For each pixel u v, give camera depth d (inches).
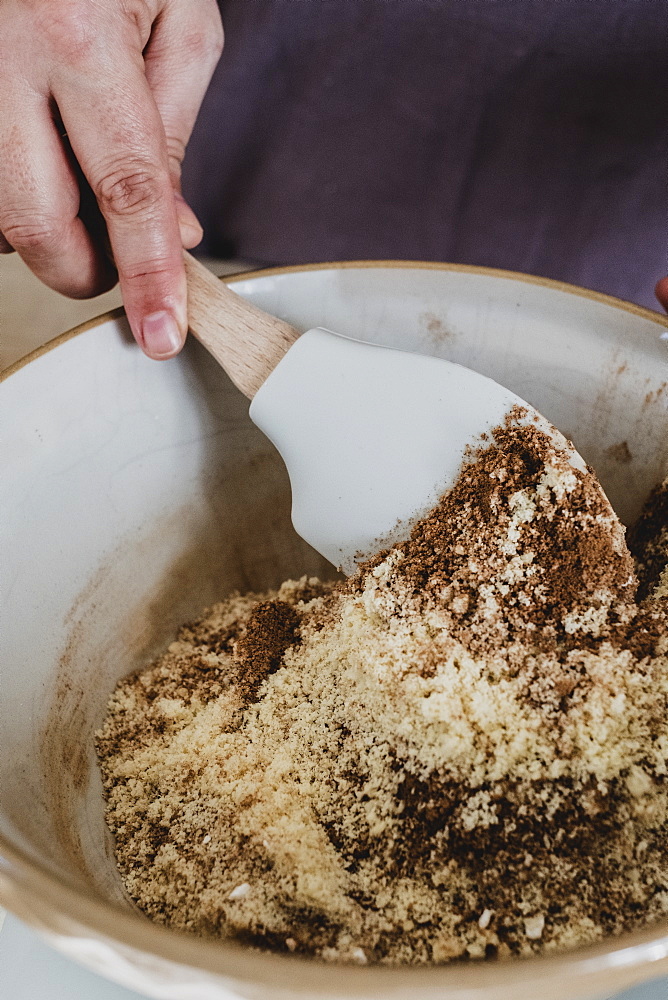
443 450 12.7
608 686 11.4
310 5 17.0
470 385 12.7
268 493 15.2
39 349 12.8
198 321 13.3
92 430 13.3
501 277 13.6
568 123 16.9
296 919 10.9
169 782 12.3
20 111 12.8
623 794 11.0
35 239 13.4
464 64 16.9
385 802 11.5
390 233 19.1
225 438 14.6
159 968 8.5
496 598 12.0
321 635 12.8
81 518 13.2
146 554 14.2
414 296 13.9
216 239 20.3
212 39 15.6
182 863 11.6
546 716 11.4
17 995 10.9
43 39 12.5
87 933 8.8
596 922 10.4
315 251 19.7
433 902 10.8
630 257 17.9
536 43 16.3
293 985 8.3
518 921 10.5
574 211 17.7
